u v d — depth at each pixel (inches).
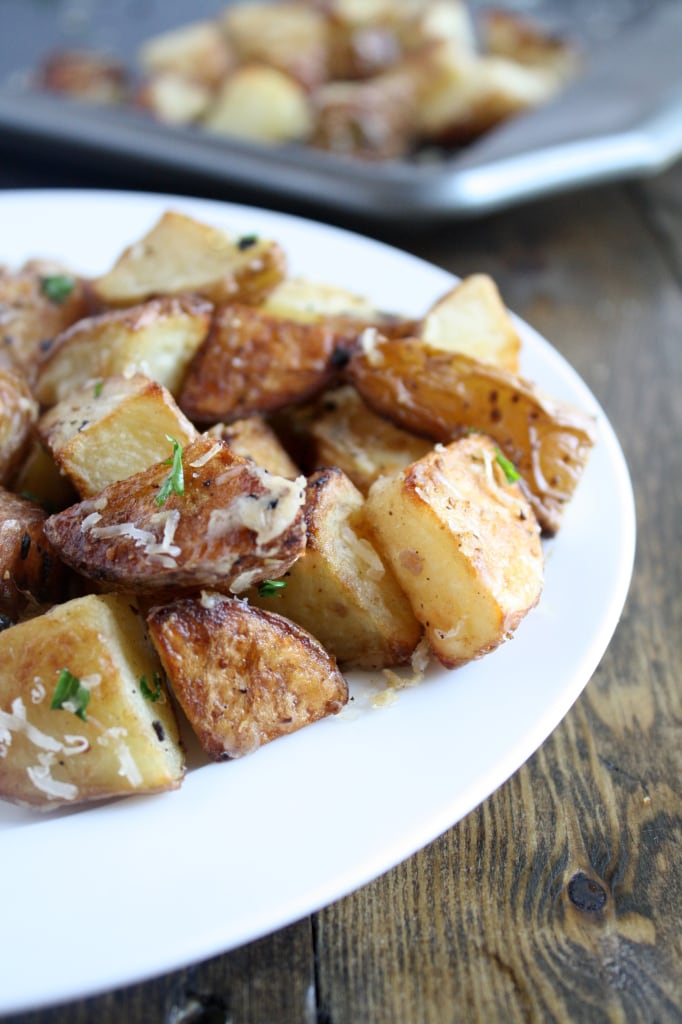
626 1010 8.9
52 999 7.8
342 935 9.2
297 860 8.4
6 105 18.7
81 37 25.4
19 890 8.3
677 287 17.4
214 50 22.6
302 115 20.8
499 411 10.6
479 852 9.7
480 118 20.9
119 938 8.0
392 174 16.9
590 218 19.1
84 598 9.0
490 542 9.6
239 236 11.7
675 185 20.2
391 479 9.9
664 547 12.7
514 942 9.2
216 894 8.2
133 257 11.8
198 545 8.9
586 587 10.1
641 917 9.3
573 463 10.5
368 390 10.9
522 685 9.4
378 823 8.6
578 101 20.1
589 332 16.2
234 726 9.0
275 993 8.9
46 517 10.2
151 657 9.4
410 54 22.8
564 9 27.6
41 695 8.8
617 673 11.2
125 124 18.3
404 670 9.7
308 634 9.4
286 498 8.8
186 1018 8.8
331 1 23.8
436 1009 8.9
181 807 8.7
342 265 13.8
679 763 10.4
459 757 8.9
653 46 21.9
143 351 10.9
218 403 11.1
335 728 9.2
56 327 11.9
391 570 9.7
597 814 10.0
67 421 10.2
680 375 15.4
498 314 11.7
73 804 9.0
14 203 14.2
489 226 18.7
